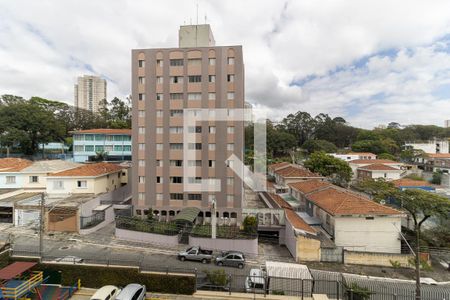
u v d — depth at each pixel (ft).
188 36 118.32
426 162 238.48
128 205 116.26
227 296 58.18
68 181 120.37
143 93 114.32
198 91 111.34
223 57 110.22
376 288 58.85
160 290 60.44
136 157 114.73
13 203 100.73
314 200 105.70
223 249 85.97
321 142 310.86
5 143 184.65
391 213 86.12
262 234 102.63
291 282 60.59
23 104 208.33
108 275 62.44
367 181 147.95
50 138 213.05
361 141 301.84
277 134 293.84
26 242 87.30
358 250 86.38
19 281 55.11
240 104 109.81
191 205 111.65
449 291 57.31
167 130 112.78
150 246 89.30
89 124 292.40
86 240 91.81
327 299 55.62
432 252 85.66
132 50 114.42
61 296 56.65
